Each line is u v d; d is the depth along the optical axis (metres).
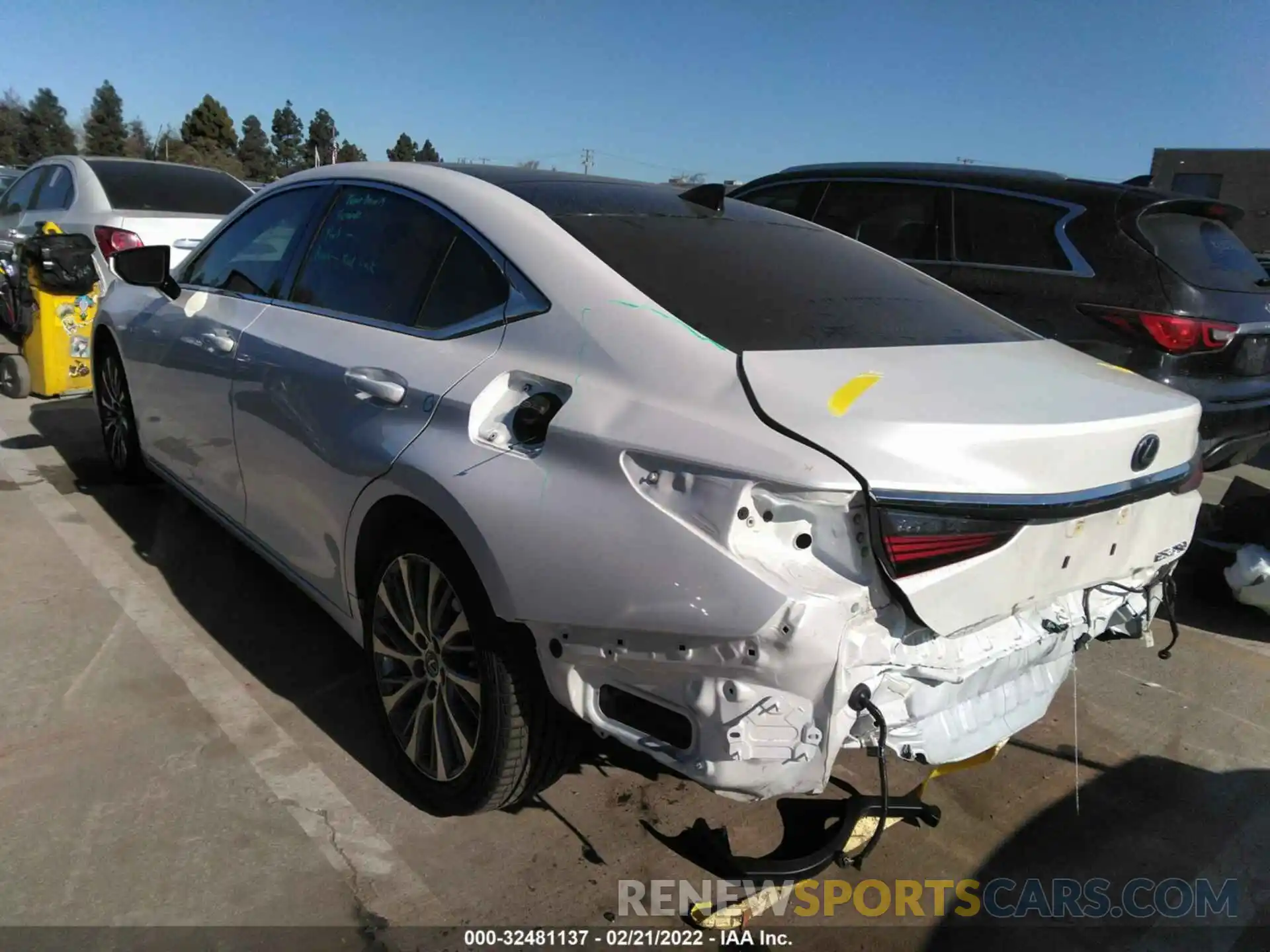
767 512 1.86
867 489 1.80
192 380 3.68
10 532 4.39
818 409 1.91
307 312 3.14
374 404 2.63
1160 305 4.66
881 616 1.91
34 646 3.40
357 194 3.17
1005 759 3.16
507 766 2.36
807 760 1.84
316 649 3.52
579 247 2.46
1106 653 3.99
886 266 3.11
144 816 2.57
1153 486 2.25
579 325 2.28
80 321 6.58
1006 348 2.58
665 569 1.92
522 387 2.32
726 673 1.87
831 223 6.18
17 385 6.84
